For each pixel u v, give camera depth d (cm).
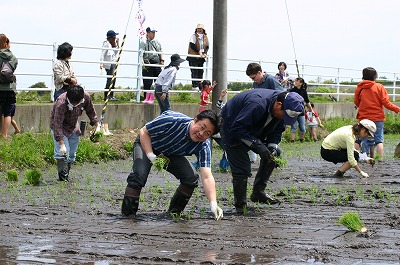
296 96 779
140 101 2033
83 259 593
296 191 1041
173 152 809
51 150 1448
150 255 604
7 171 1198
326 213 834
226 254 607
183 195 828
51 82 1762
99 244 654
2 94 1477
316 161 1591
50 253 614
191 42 2188
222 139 846
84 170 1370
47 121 1689
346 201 930
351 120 2731
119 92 2086
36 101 1789
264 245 641
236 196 841
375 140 1541
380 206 887
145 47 2038
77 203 928
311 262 573
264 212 846
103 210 867
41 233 709
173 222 777
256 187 910
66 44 1336
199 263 575
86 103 1167
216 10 1394
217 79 1403
